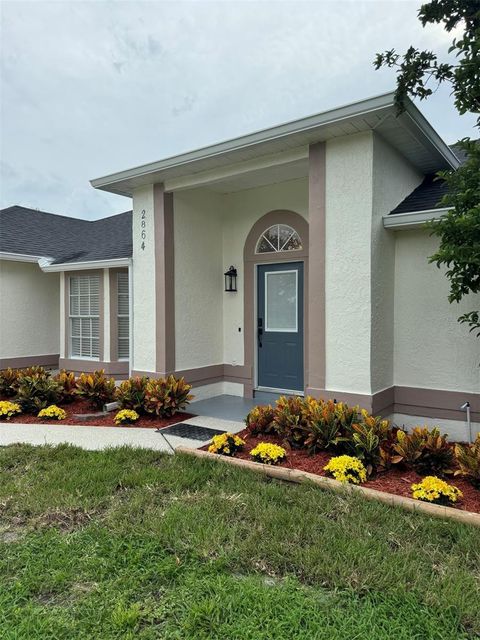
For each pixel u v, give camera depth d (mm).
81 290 8969
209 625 2082
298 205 6816
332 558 2582
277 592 2297
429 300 5285
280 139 5152
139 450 4629
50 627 2080
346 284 5059
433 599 2229
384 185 5164
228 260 7719
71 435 5367
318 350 5262
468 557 2619
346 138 5020
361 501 3324
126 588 2367
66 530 3006
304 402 4957
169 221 6797
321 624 2078
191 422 5926
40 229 11516
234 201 7617
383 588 2328
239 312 7566
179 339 6980
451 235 3662
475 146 3645
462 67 3668
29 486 3703
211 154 5676
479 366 4992
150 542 2773
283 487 3654
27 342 9711
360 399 4969
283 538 2820
